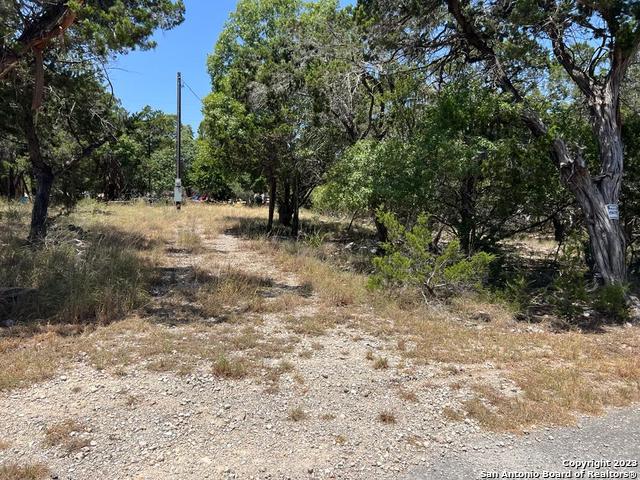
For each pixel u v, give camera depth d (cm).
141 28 791
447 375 529
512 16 937
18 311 680
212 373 505
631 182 1092
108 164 2359
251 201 3788
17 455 351
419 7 1057
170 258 1193
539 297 917
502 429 412
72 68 1120
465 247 1109
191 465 347
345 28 1345
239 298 823
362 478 338
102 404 432
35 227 1168
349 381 501
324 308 794
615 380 527
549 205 1134
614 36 888
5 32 748
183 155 4362
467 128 1035
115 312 697
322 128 1537
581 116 1116
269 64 1564
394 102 1202
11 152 2100
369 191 1052
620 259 903
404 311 790
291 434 394
